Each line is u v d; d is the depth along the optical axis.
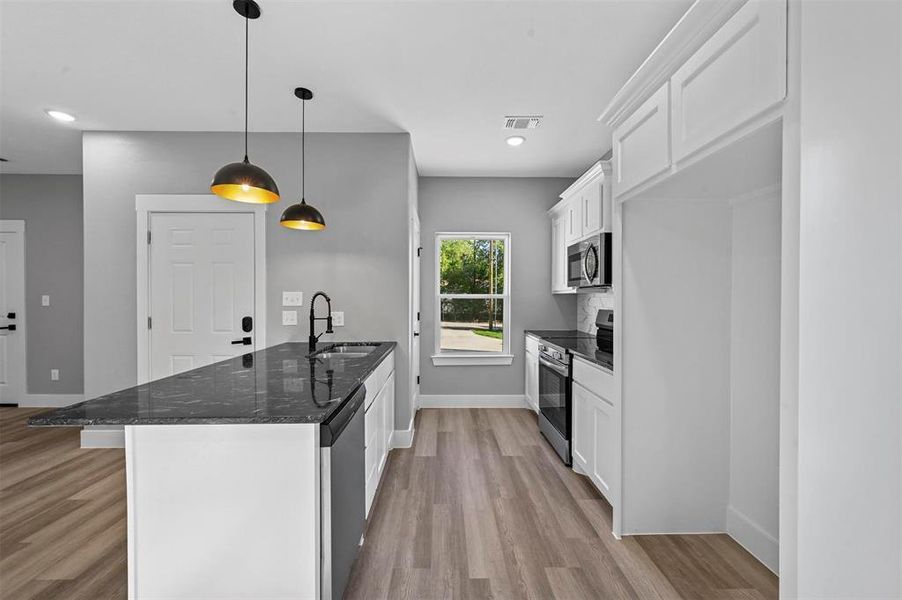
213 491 1.32
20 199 4.53
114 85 2.60
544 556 1.93
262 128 3.26
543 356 3.55
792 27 1.06
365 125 3.20
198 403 1.40
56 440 3.50
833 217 0.89
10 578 1.78
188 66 2.39
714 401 2.12
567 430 2.98
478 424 3.99
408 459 3.11
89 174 3.29
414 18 1.97
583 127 3.22
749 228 1.99
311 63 2.35
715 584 1.75
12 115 3.03
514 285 4.63
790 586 1.08
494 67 2.39
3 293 4.54
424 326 4.62
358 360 2.40
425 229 4.61
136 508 1.32
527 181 4.63
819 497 0.93
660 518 2.12
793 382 1.07
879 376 0.81
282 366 2.20
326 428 1.33
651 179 1.81
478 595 1.67
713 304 2.11
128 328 3.34
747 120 1.21
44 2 1.86
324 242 3.37
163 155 3.31
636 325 2.09
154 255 3.33
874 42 0.80
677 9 1.90
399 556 1.92
